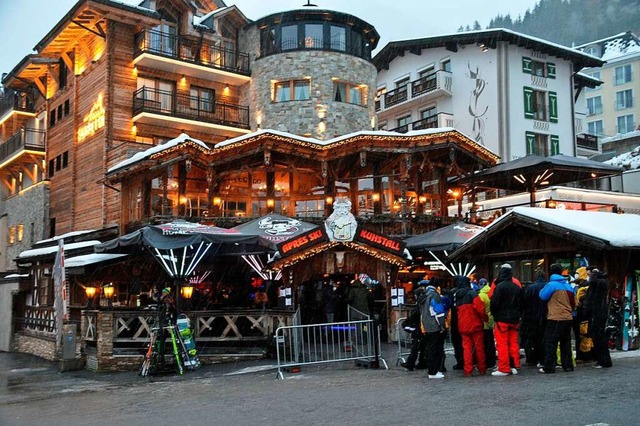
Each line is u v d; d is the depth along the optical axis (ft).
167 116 104.58
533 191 84.38
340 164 88.28
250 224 65.21
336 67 111.34
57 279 59.82
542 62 135.74
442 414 26.61
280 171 86.94
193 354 50.16
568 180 87.86
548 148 132.57
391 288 61.52
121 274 69.15
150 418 30.22
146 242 51.85
